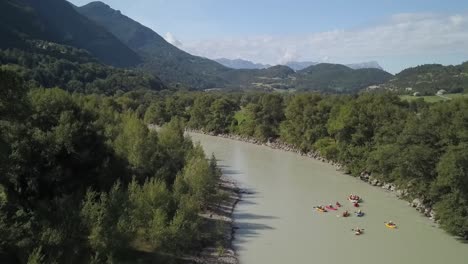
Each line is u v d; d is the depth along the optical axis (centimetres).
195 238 5550
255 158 12612
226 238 5953
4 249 3584
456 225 6025
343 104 12638
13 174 4250
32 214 4044
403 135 8162
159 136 8844
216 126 18038
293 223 6762
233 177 9988
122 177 5734
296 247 5784
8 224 3747
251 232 6325
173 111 19875
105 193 4541
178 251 5059
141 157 6519
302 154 13325
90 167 5147
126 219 4344
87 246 4078
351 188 9062
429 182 7194
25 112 3856
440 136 7344
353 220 6944
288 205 7756
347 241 6038
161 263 4662
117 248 4203
